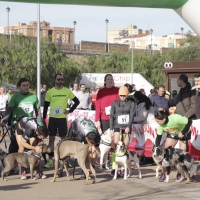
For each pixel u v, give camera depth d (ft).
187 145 32.55
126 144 31.83
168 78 66.74
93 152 32.73
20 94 33.27
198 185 29.04
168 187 28.30
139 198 25.29
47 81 128.36
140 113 36.42
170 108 39.11
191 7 25.22
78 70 136.36
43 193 26.71
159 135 30.81
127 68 181.57
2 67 120.78
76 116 55.93
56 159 29.99
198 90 32.19
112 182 30.04
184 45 181.06
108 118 35.40
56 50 132.98
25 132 31.12
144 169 35.19
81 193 26.68
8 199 25.20
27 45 125.90
